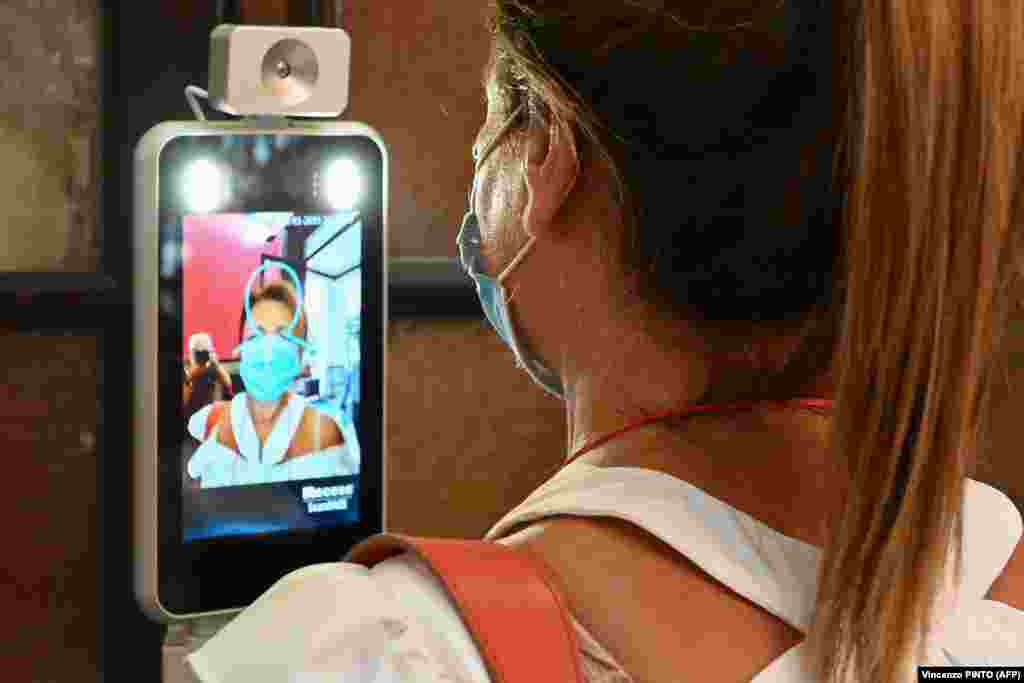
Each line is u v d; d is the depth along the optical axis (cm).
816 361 61
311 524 166
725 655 55
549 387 67
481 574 55
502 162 65
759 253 58
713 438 60
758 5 56
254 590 163
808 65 56
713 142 57
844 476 56
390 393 190
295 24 177
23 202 165
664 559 56
